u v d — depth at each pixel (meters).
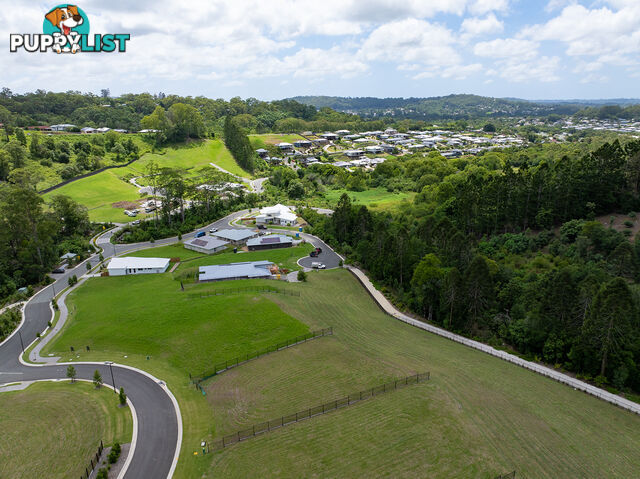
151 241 163.38
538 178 134.75
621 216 125.69
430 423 58.41
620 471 51.19
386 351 80.81
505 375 73.62
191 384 71.38
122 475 51.66
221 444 56.47
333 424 59.00
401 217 170.12
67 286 121.75
